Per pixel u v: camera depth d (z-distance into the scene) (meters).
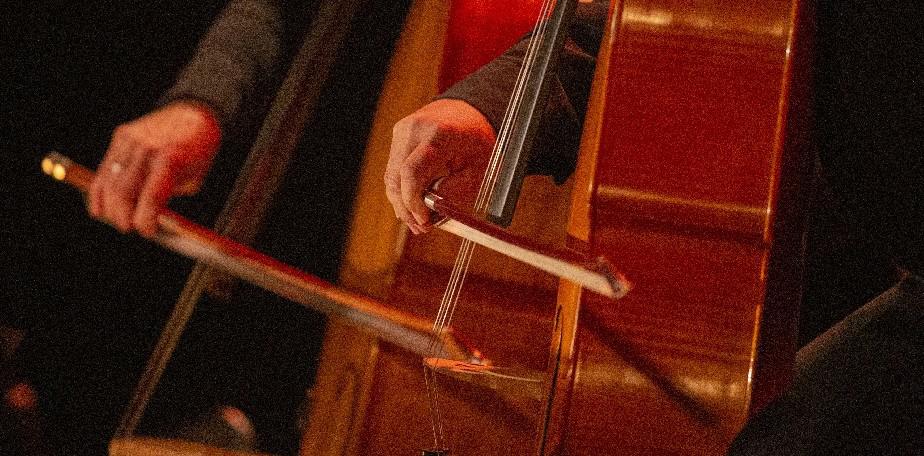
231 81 5.73
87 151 6.95
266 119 6.12
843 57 5.19
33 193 6.79
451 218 5.23
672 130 5.38
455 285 5.95
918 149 5.15
